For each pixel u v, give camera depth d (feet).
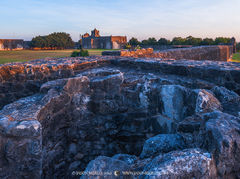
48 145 9.30
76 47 227.81
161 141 7.23
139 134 12.65
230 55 99.35
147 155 6.98
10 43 171.42
